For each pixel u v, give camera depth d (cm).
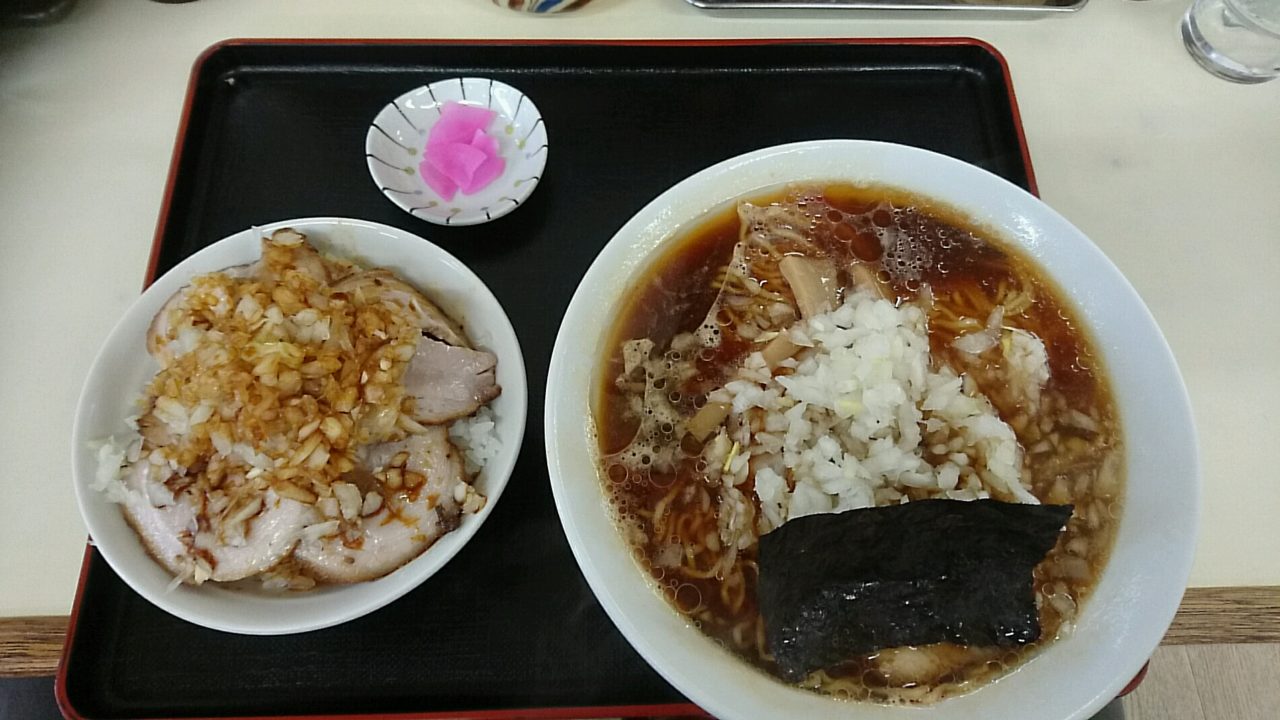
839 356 30
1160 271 39
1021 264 33
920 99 42
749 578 29
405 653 31
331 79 43
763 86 42
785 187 34
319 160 41
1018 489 29
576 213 40
